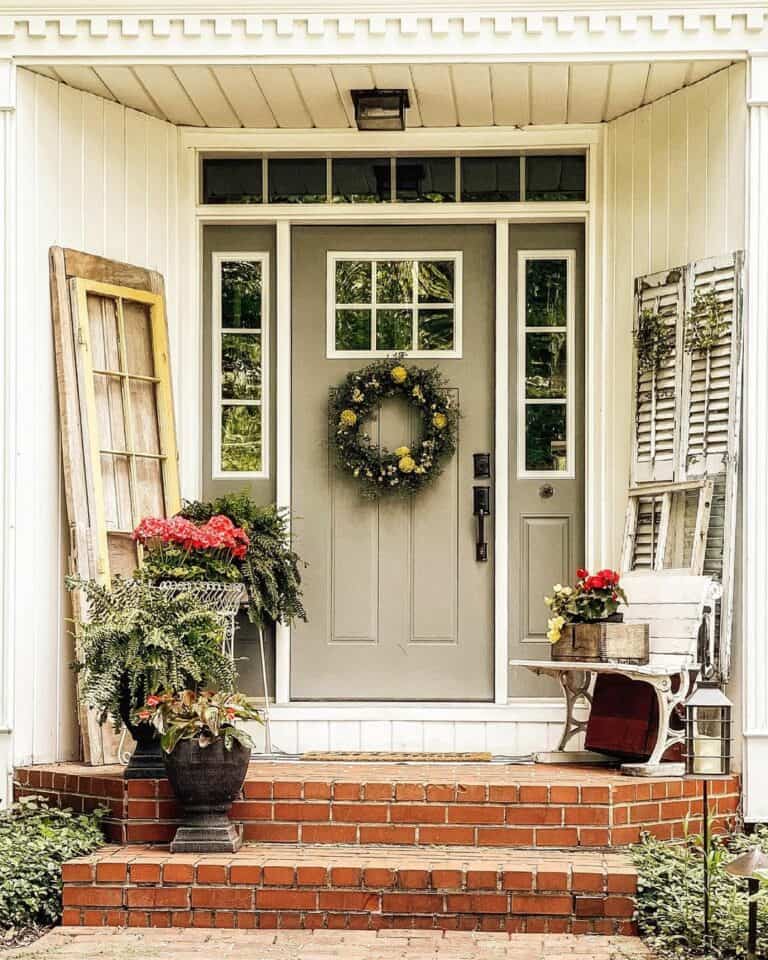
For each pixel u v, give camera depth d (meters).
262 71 6.32
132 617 5.47
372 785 5.51
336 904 5.02
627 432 6.81
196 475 7.12
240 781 5.35
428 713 6.89
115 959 4.55
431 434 7.08
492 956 4.63
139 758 5.60
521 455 7.14
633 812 5.51
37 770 5.96
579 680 6.41
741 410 6.05
